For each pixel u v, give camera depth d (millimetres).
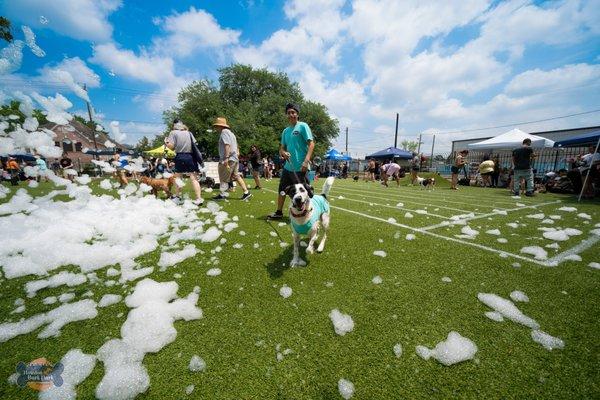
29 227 3428
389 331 1595
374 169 19609
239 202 6164
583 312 1748
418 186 13500
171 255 2707
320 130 36031
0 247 2781
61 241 3016
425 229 3805
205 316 1763
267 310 1823
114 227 3562
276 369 1337
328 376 1292
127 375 1286
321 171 31781
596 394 1161
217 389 1236
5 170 12586
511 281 2176
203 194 7645
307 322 1688
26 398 1187
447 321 1680
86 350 1476
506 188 11875
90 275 2328
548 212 5223
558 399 1143
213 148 31812
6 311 1823
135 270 2432
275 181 14914
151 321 1636
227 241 3268
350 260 2662
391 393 1199
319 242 3242
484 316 1725
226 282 2225
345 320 1679
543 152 14297
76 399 1192
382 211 5293
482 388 1213
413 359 1387
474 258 2668
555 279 2203
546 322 1651
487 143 12812
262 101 34344
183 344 1511
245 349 1471
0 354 1438
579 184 8828
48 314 1765
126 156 9203
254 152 9242
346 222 4250
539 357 1378
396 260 2641
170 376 1306
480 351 1427
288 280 2250
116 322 1712
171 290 2055
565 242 3170
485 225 4039
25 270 2363
